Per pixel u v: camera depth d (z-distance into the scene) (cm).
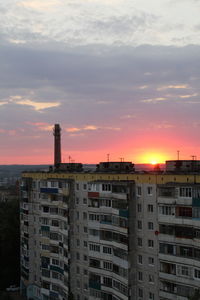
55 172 10256
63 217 9512
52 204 9962
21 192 11388
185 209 6700
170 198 6925
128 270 7688
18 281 12669
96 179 8719
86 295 9025
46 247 10238
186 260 6700
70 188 9306
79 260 9200
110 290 8325
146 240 7556
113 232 8156
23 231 11256
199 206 6456
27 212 10956
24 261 11194
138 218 7738
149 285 7512
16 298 11281
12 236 12731
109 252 8325
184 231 6744
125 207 7744
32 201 10950
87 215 8875
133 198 7800
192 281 6619
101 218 8450
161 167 8688
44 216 10256
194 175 6762
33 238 10981
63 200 9525
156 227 7344
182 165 7931
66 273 9400
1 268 12419
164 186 6994
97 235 8556
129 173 8019
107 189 8256
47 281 10188
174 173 7250
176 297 6875
